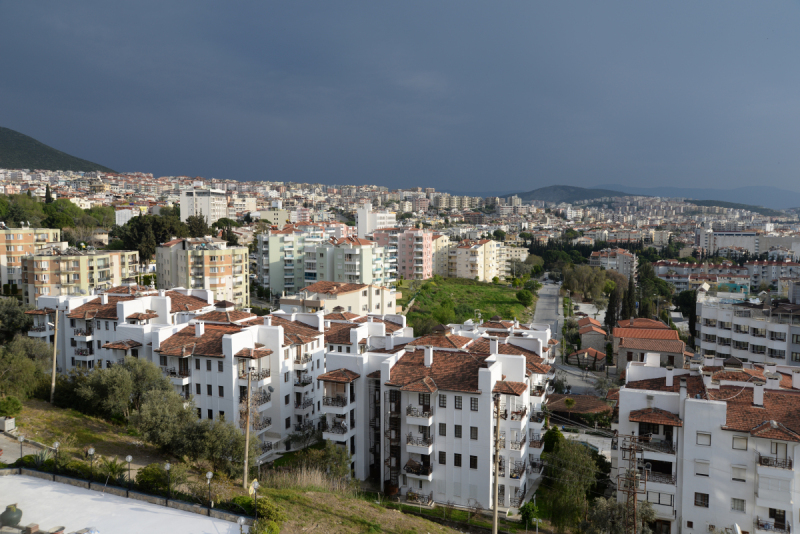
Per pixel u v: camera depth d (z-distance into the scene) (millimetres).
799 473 52438
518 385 65812
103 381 72062
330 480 63656
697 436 56469
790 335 107000
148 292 109312
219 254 167125
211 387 76500
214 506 45500
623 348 122125
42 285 147375
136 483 47875
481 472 64688
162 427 62688
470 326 99375
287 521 47594
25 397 76562
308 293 144375
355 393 71000
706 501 56312
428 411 66000
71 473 49719
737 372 63062
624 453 60156
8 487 47375
